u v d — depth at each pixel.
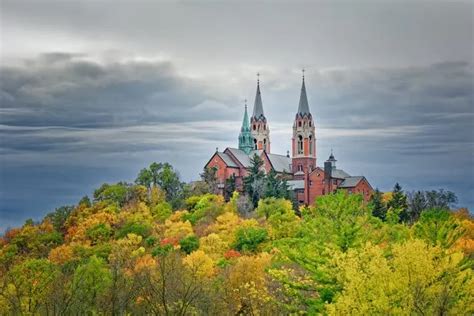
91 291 72.62
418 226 70.06
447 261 51.56
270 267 80.12
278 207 186.12
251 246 137.50
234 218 168.62
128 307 69.44
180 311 62.59
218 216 178.38
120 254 101.56
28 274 81.69
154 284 71.00
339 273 55.69
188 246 143.00
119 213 194.75
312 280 60.69
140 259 114.31
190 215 190.50
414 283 48.59
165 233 163.00
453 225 70.38
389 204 194.75
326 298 58.16
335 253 56.38
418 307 46.06
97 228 173.75
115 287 65.81
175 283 69.56
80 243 162.75
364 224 66.31
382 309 47.59
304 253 62.34
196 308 68.94
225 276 92.50
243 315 74.69
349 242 60.81
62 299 66.75
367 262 52.97
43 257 156.25
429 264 50.06
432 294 49.09
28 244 180.88
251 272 83.94
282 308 68.12
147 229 173.38
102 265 106.19
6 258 156.00
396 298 48.38
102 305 69.31
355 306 48.62
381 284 49.09
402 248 51.75
